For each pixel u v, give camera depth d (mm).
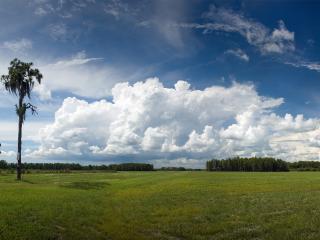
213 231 25984
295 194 45344
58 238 23219
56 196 42094
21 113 70062
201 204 37750
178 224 28234
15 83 69312
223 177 81375
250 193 46969
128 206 36625
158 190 51719
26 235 22828
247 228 26625
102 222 28344
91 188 56125
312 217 29703
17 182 64812
